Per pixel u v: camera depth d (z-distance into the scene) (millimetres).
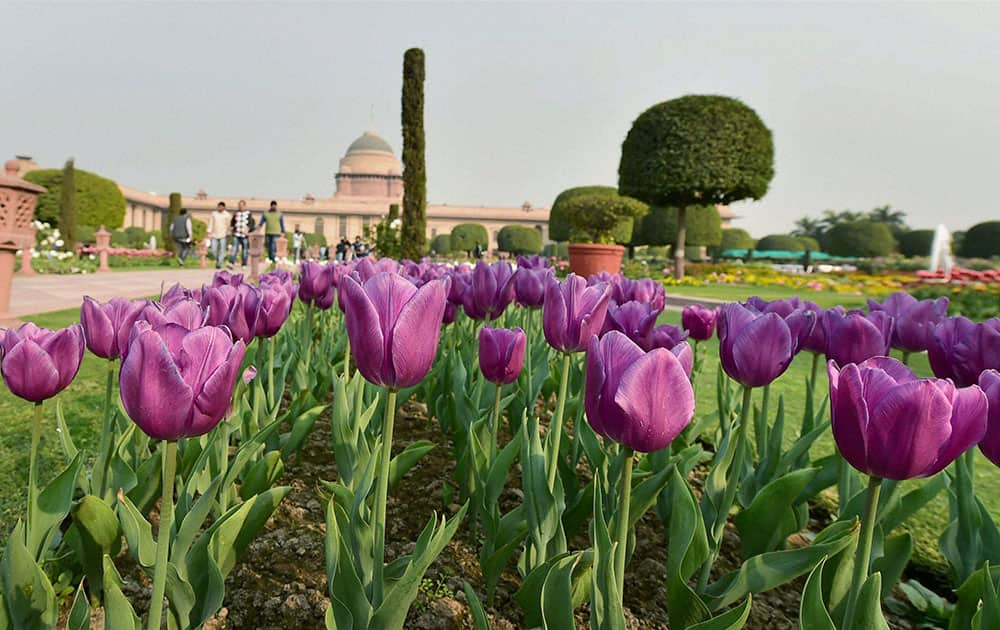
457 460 2133
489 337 1693
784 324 1374
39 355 1271
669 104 18234
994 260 29203
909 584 1890
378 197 97875
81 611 1214
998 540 1597
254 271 13430
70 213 24344
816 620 1122
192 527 1310
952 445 938
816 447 3117
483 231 71625
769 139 18438
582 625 1540
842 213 94250
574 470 1884
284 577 1672
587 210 17094
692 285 17359
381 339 1112
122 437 1815
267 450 2238
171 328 1013
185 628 1278
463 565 1776
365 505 1608
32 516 1396
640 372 1026
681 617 1378
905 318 1899
